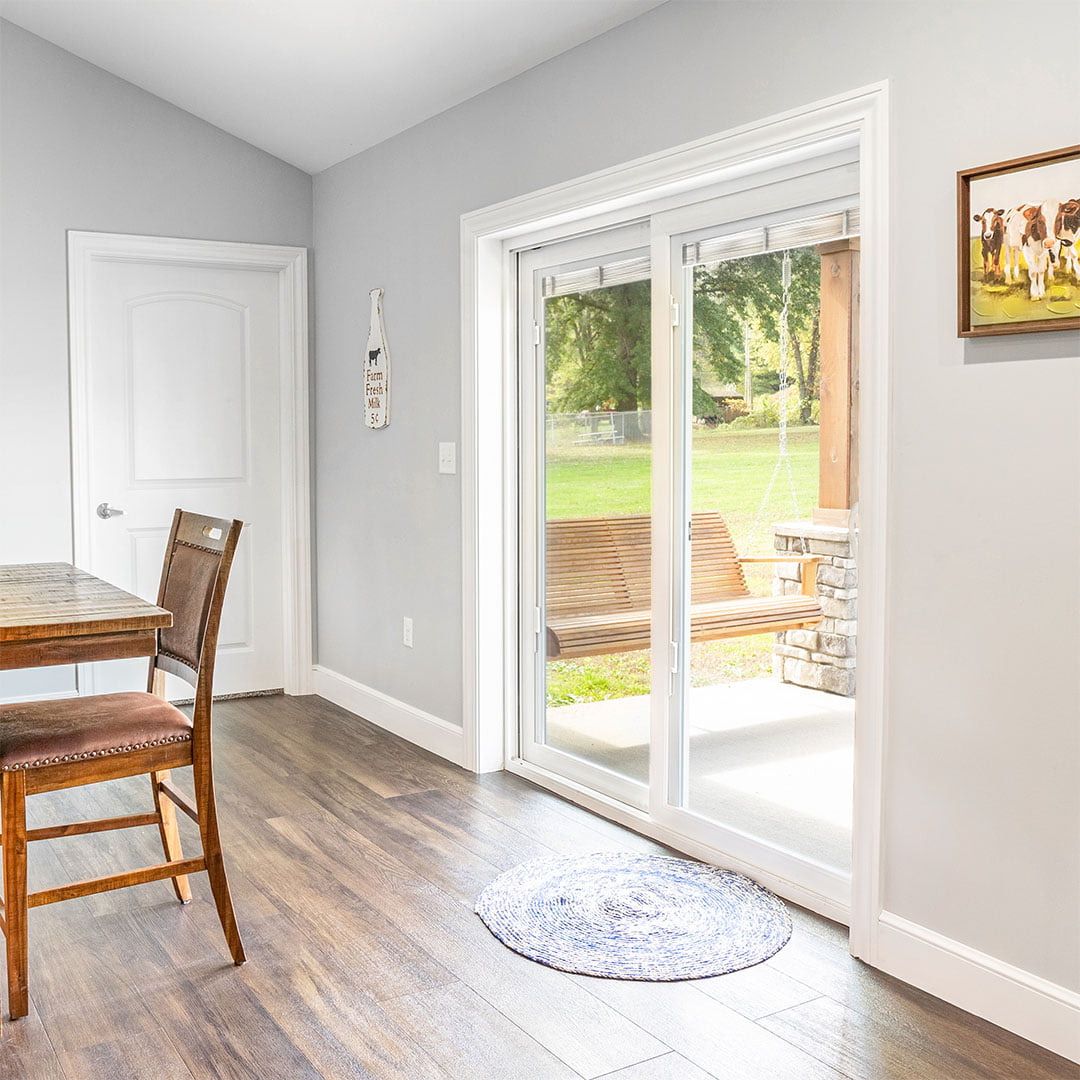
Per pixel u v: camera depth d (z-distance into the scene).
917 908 2.37
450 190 3.89
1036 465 2.09
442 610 4.07
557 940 2.59
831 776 2.72
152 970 2.46
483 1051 2.13
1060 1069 2.05
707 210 2.95
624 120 3.07
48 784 2.28
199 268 4.76
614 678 3.46
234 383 4.87
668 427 3.13
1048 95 2.03
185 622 2.63
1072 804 2.07
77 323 4.44
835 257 2.62
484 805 3.55
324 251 4.85
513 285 3.80
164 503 4.76
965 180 2.14
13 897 2.25
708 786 3.10
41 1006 2.30
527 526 3.81
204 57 4.05
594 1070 2.07
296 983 2.40
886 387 2.35
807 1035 2.18
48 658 2.25
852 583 2.62
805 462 2.74
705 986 2.38
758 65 2.64
